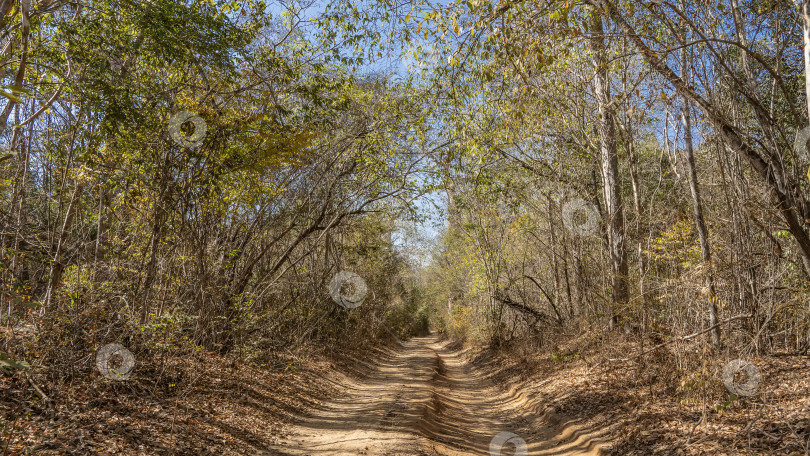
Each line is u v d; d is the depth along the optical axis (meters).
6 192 9.28
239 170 11.49
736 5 8.41
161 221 9.96
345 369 18.59
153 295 10.07
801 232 7.16
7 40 9.34
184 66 10.56
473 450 8.98
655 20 9.24
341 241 22.66
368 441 8.06
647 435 7.52
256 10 11.59
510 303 20.92
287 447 7.93
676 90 7.52
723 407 7.04
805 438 5.76
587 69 13.88
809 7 5.06
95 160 9.50
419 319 53.16
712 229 10.86
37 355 7.09
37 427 5.83
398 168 15.89
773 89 8.30
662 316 11.59
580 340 14.73
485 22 7.86
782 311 9.69
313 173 15.90
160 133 9.98
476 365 23.75
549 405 11.41
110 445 5.88
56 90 9.80
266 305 16.25
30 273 9.73
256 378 11.88
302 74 13.55
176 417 7.50
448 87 10.77
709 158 12.06
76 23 9.05
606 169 14.34
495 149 14.20
